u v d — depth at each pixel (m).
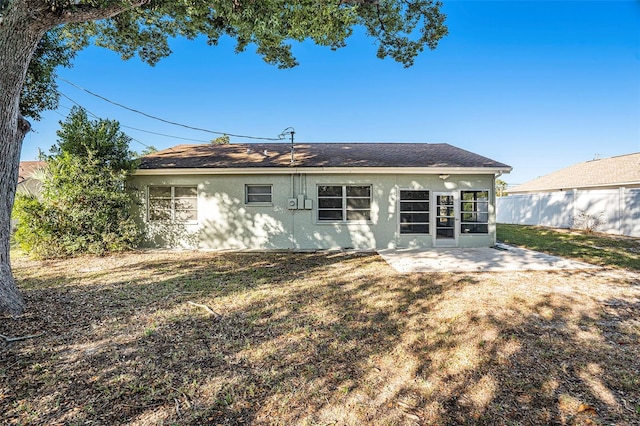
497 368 2.78
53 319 4.02
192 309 4.43
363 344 3.30
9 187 4.38
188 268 7.30
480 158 11.18
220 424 2.07
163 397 2.38
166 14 6.83
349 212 10.49
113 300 4.85
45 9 4.13
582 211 15.02
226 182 10.52
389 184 10.41
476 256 8.62
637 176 13.87
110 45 9.38
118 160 9.47
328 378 2.65
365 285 5.68
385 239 10.43
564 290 5.23
